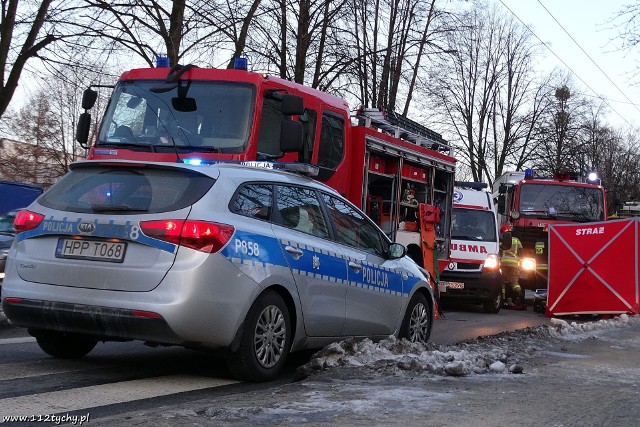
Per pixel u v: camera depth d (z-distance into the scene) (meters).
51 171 41.00
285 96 9.23
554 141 41.84
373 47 22.08
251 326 5.86
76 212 5.85
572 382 6.12
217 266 5.56
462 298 16.77
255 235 5.96
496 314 16.58
